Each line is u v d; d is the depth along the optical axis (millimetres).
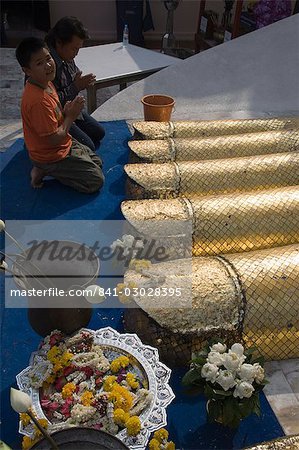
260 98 5312
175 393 2242
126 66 5641
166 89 5305
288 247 2605
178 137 4094
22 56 3102
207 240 2840
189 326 2236
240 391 1833
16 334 2533
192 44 9516
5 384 2289
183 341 2258
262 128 4246
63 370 2035
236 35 7176
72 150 3605
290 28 5695
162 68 5668
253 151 3828
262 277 2348
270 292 2303
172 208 2951
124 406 1891
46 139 3354
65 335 2182
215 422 2123
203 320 2248
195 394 2023
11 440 2068
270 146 3852
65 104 3713
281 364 2398
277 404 2213
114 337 2189
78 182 3623
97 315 2617
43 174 3646
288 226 2871
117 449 1694
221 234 2846
